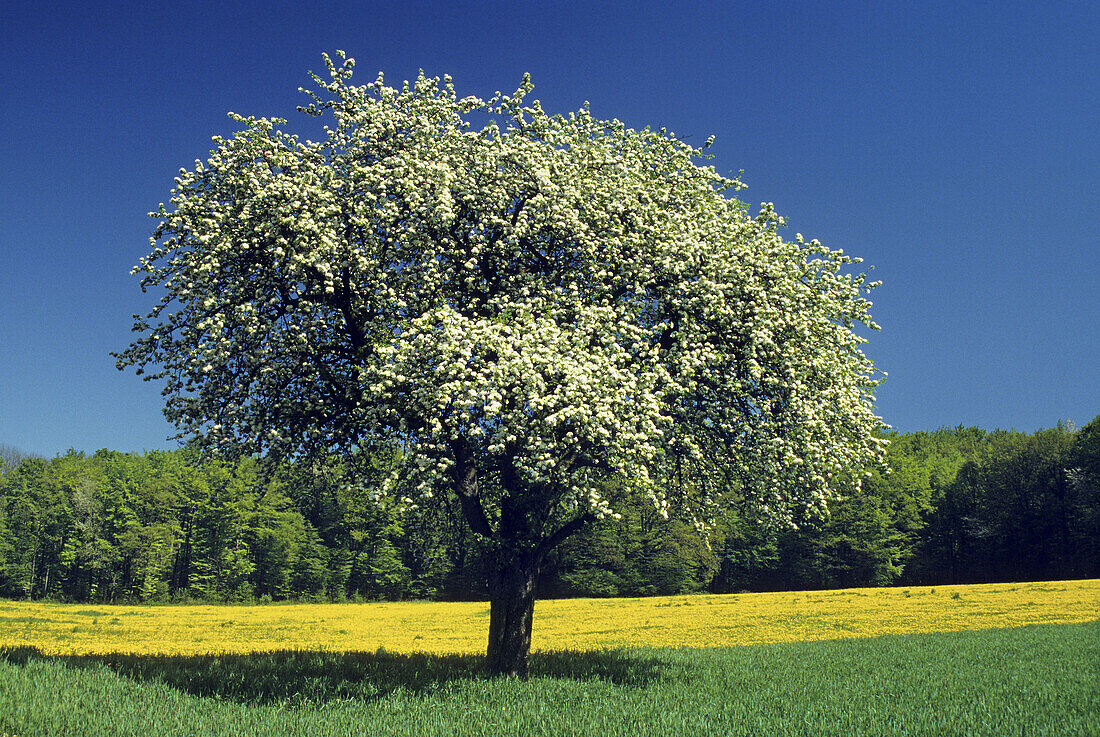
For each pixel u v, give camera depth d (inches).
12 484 4379.9
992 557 4079.7
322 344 692.7
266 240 655.1
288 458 705.0
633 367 634.8
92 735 406.6
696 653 941.2
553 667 721.0
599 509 581.3
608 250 689.6
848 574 3892.7
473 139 727.1
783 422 689.6
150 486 3722.9
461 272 697.6
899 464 3971.5
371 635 1641.2
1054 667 767.7
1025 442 4192.9
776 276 709.3
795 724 468.8
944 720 480.1
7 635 1550.2
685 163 788.6
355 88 727.7
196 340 659.4
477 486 700.0
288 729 440.1
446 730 437.7
